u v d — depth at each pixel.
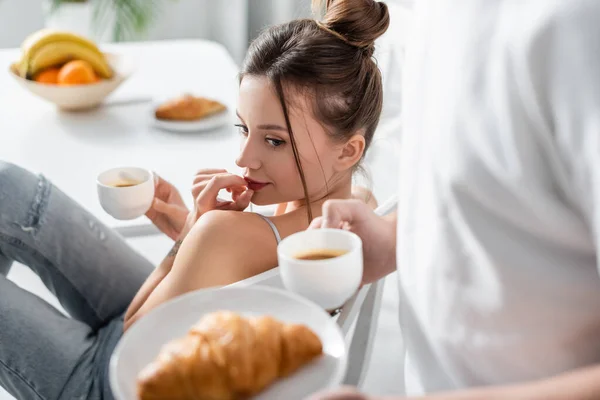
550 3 0.65
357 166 1.24
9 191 1.33
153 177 1.44
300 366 0.70
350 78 1.13
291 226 1.13
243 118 1.15
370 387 1.38
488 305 0.75
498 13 0.71
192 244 1.09
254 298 0.76
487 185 0.72
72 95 2.06
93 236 1.41
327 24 1.14
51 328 1.19
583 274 0.70
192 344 0.66
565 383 0.63
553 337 0.73
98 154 1.85
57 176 1.73
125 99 2.21
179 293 1.08
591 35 0.63
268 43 1.13
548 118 0.66
